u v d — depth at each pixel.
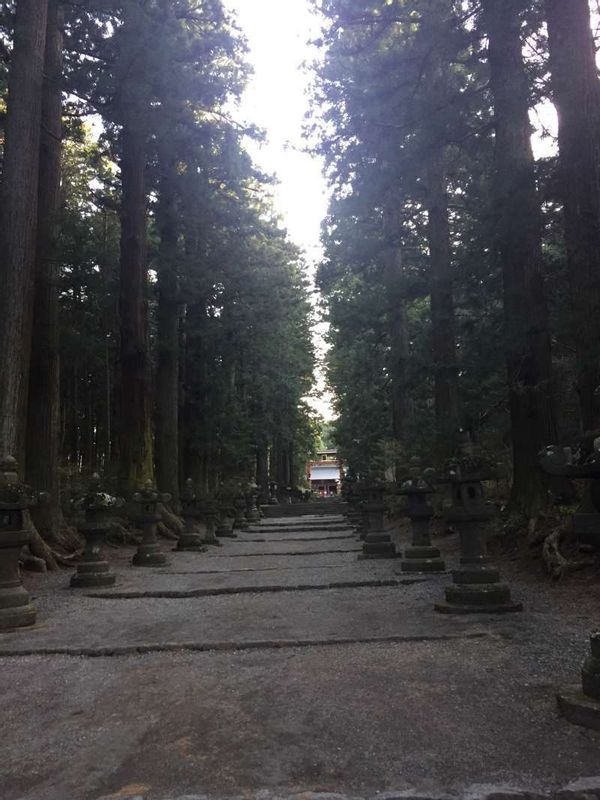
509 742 3.76
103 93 17.38
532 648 5.64
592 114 9.00
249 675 5.24
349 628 6.76
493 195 10.84
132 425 19.05
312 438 59.16
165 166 22.44
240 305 27.08
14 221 12.18
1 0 15.29
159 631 7.02
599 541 4.38
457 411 14.26
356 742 3.83
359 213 14.81
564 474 4.59
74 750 3.91
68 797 3.30
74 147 25.39
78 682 5.28
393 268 21.84
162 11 16.94
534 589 8.44
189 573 12.41
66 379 31.62
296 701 4.55
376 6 14.33
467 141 12.51
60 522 14.72
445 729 3.96
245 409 36.25
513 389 10.71
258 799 3.17
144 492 14.30
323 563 13.35
